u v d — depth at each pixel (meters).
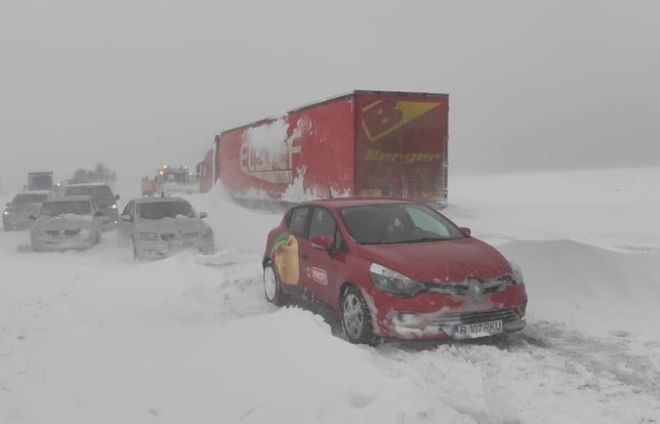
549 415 4.57
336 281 6.99
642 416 4.53
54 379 5.25
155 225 14.26
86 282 9.66
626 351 6.21
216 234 17.72
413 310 6.10
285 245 8.34
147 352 5.85
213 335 6.28
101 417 4.51
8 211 23.02
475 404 4.76
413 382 4.76
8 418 4.53
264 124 21.70
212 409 4.57
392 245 6.88
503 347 6.40
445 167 16.44
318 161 17.53
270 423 4.27
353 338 6.65
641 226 18.25
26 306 7.88
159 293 8.95
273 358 5.41
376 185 15.91
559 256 8.65
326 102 17.00
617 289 8.16
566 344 6.49
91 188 21.75
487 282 6.26
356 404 4.49
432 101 16.30
